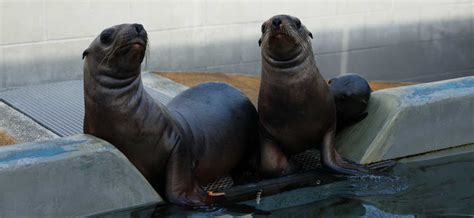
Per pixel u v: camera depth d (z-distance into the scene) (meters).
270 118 8.68
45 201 7.16
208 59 14.33
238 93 9.16
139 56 7.63
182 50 14.06
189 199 7.85
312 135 8.76
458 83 9.83
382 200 8.00
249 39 14.59
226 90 9.08
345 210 7.72
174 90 12.34
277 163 8.72
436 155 9.32
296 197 8.06
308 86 8.47
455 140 9.49
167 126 7.91
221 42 14.37
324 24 15.09
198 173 8.40
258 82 13.23
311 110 8.55
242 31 14.48
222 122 8.69
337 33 15.27
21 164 7.07
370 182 8.48
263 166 8.74
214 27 14.23
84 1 13.06
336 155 8.88
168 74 13.46
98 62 7.73
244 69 14.70
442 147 9.43
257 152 9.01
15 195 7.02
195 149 8.30
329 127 8.86
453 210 7.73
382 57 15.87
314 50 15.12
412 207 7.81
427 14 16.14
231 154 8.74
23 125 10.65
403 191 8.25
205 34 14.18
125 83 7.72
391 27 15.79
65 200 7.25
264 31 8.46
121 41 7.52
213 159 8.52
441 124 9.38
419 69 16.36
